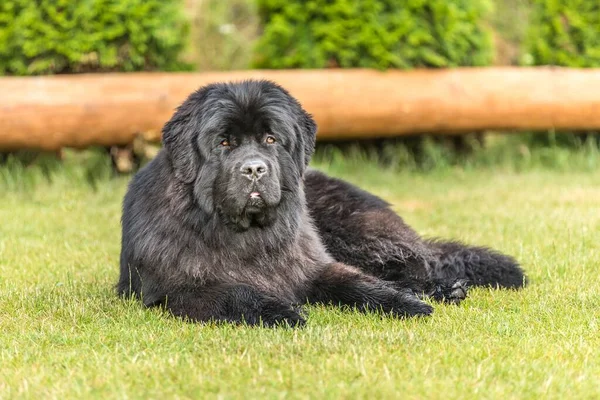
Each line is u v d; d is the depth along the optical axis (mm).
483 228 12336
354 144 18438
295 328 7223
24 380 5949
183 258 7934
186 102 8273
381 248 9516
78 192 15102
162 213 8109
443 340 6922
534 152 19406
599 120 18188
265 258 8188
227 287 7727
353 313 7996
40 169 16281
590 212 13242
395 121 16984
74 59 16000
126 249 8469
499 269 9172
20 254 10797
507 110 17516
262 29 18641
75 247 11234
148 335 7109
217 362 6320
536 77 17703
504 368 6176
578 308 8086
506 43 21328
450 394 5672
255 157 7781
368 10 17094
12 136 15250
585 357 6492
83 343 6953
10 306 8266
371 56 17234
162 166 8398
